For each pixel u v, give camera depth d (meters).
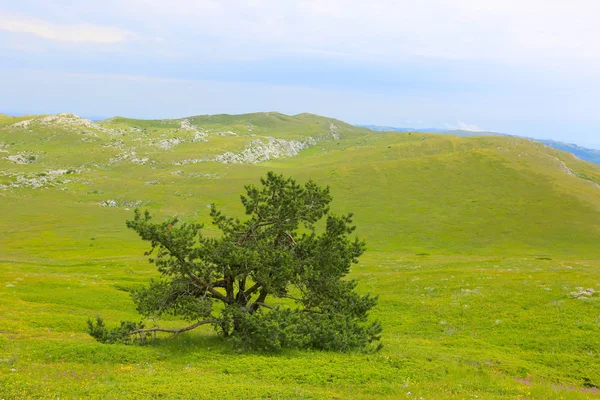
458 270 60.50
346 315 29.58
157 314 28.14
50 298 45.56
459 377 21.67
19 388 15.54
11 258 89.69
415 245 119.75
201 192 191.75
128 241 117.56
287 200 29.92
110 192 198.38
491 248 115.44
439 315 40.41
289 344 25.69
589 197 150.38
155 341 27.14
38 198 184.25
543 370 25.02
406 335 36.28
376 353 25.92
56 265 79.56
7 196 180.50
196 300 27.88
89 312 41.09
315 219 31.23
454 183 171.12
